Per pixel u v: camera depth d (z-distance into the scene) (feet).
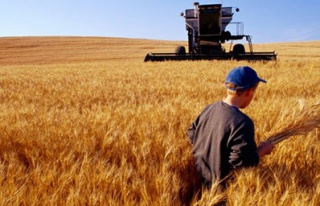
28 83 49.60
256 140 13.83
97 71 72.49
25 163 13.21
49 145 13.16
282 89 33.68
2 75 68.08
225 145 10.00
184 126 15.29
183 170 11.93
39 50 223.51
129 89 37.96
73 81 50.21
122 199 9.57
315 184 9.73
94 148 13.33
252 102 22.21
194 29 82.38
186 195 11.12
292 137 12.68
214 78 46.80
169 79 47.52
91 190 9.78
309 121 11.31
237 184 9.39
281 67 64.54
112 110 20.07
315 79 43.14
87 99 30.63
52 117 18.44
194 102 24.67
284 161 11.66
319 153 12.05
